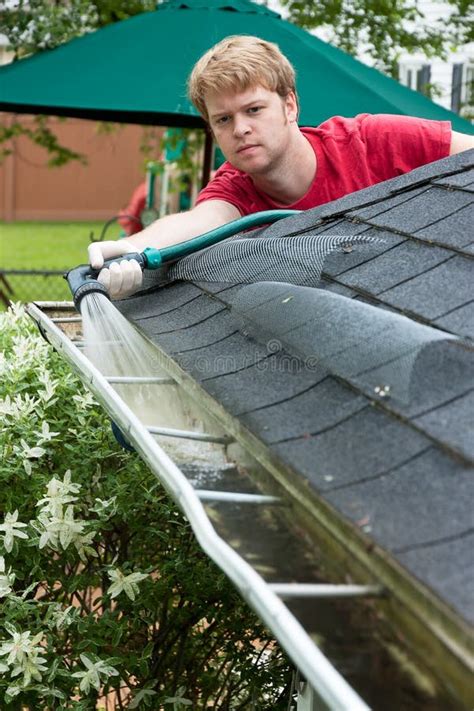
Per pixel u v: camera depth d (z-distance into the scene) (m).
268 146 2.38
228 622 2.60
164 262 2.24
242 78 2.31
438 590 0.81
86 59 4.61
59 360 2.92
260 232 2.23
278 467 1.14
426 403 1.14
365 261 1.74
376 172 2.56
